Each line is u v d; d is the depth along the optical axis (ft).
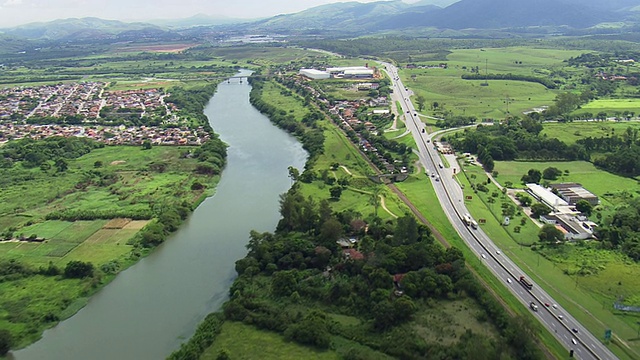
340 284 588.50
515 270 635.25
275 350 504.84
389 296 566.36
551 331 514.68
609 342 495.00
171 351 520.42
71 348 529.86
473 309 550.77
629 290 581.53
